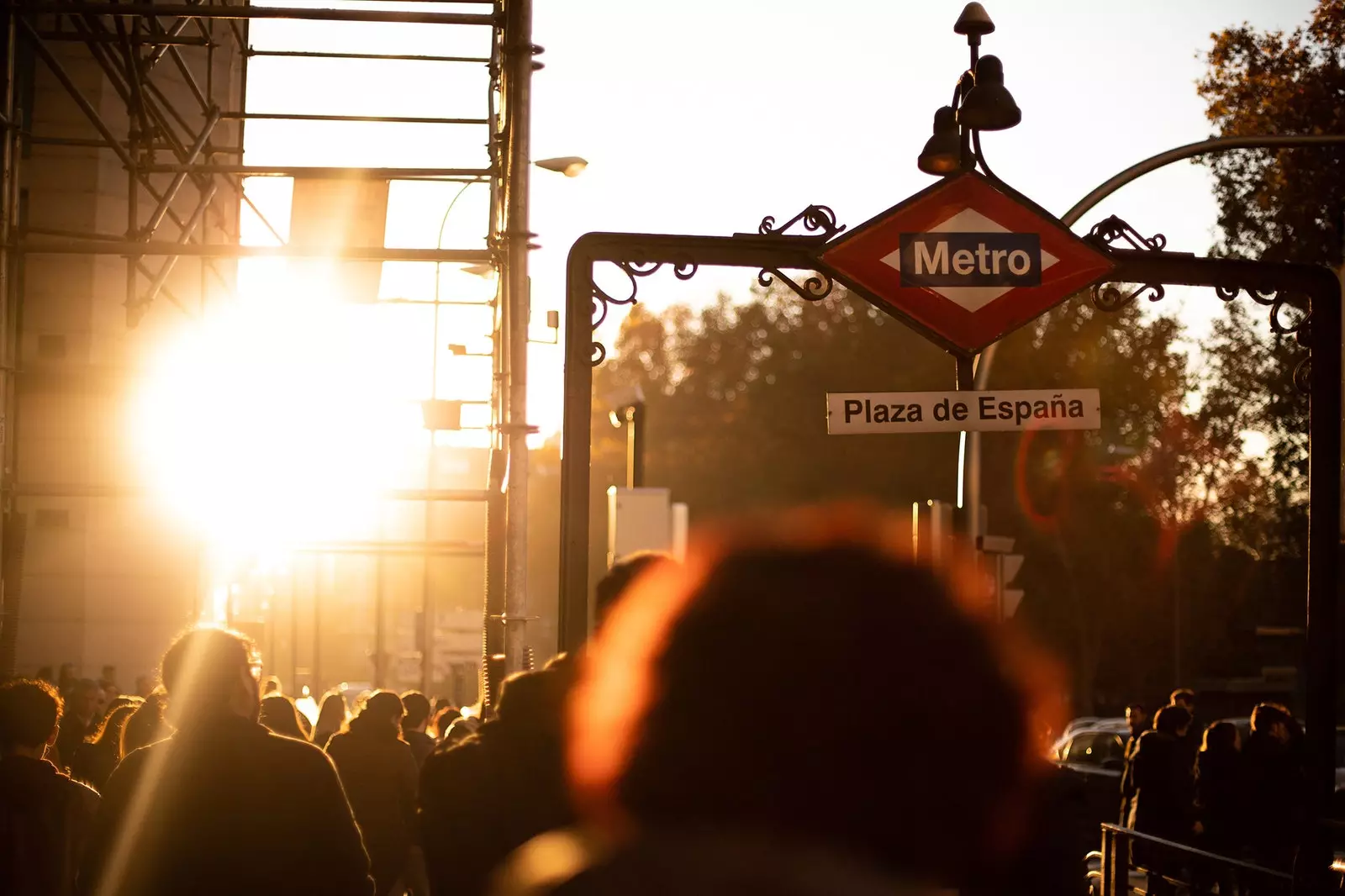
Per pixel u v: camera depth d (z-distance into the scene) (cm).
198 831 599
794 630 165
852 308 8350
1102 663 7406
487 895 481
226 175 2144
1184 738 1877
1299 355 4184
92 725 1700
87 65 2617
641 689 173
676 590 174
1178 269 1041
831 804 166
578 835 184
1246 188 3575
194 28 2564
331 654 8381
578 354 1002
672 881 167
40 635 2698
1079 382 6366
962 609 169
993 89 1038
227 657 612
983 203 1041
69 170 2611
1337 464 1024
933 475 7344
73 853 796
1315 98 3353
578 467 998
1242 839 1630
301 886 606
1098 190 1861
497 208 2112
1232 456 5906
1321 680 1008
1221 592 6681
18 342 1567
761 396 8638
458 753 513
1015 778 168
